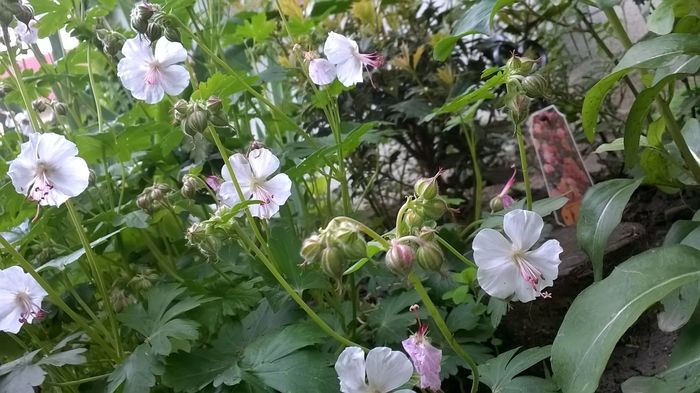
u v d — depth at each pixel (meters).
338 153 0.29
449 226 0.32
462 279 0.27
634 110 0.23
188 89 0.38
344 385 0.18
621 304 0.19
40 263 0.29
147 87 0.27
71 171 0.23
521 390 0.21
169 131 0.32
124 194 0.37
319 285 0.26
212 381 0.24
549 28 0.49
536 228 0.19
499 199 0.29
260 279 0.29
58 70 0.40
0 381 0.24
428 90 0.39
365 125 0.28
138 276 0.29
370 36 0.42
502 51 0.39
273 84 0.45
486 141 0.42
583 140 0.40
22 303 0.24
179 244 0.34
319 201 0.40
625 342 0.29
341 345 0.25
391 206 0.45
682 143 0.26
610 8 0.26
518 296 0.20
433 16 0.43
